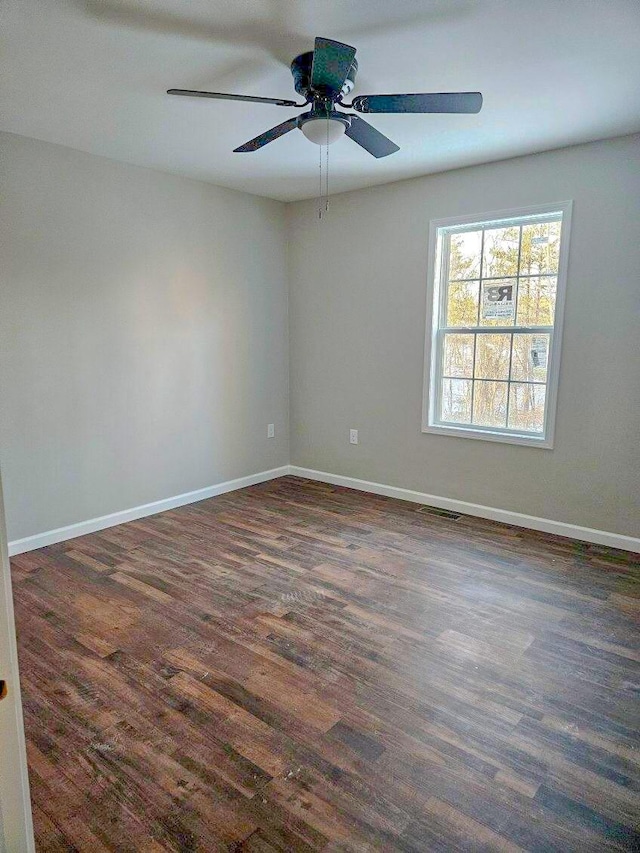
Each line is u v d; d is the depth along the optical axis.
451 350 4.08
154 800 1.61
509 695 2.08
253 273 4.62
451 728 1.91
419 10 1.89
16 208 3.14
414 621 2.60
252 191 4.42
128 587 2.93
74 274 3.44
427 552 3.40
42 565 3.20
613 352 3.32
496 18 1.93
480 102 2.05
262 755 1.78
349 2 1.83
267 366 4.89
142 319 3.86
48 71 2.33
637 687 2.13
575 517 3.60
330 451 4.91
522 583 2.98
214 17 1.93
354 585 2.96
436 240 3.96
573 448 3.55
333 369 4.75
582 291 3.38
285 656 2.32
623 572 3.12
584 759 1.77
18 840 0.99
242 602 2.77
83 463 3.63
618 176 3.18
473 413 4.04
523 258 3.67
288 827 1.52
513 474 3.84
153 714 1.97
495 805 1.60
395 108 2.11
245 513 4.13
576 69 2.32
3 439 3.23
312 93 2.13
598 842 1.48
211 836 1.50
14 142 3.09
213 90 2.55
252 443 4.85
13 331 3.20
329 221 4.56
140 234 3.77
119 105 2.68
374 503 4.37
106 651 2.35
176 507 4.26
